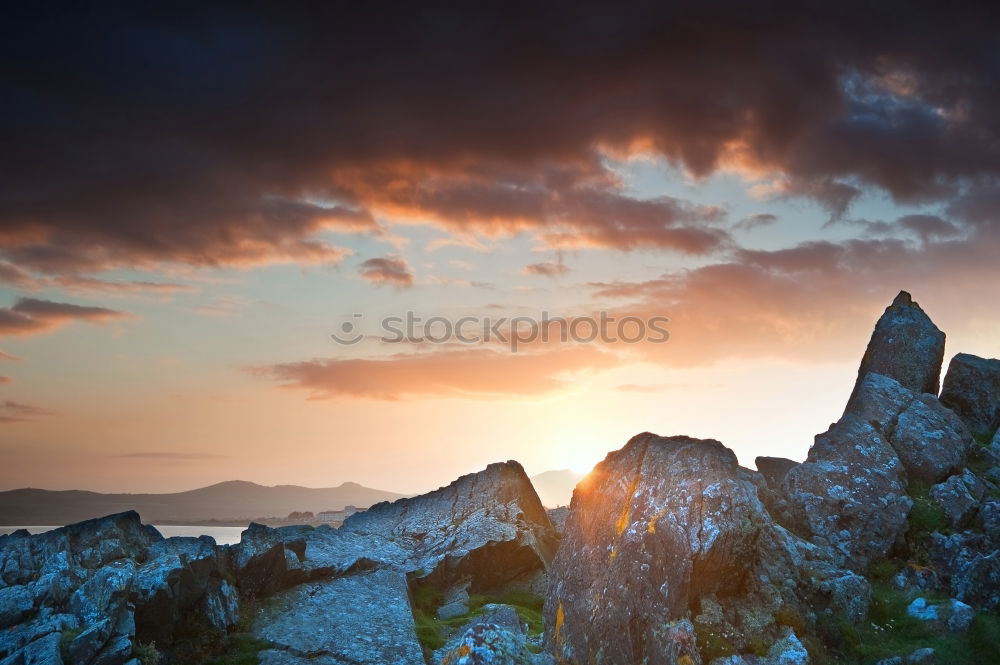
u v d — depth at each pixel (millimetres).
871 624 21328
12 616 20312
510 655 16172
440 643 25344
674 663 16922
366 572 29438
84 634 19656
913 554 25219
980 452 29672
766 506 26203
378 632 24609
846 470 26906
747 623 18156
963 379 33594
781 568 20578
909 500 26062
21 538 23938
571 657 19172
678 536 18469
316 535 32344
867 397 29984
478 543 32062
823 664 18234
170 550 25156
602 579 19500
